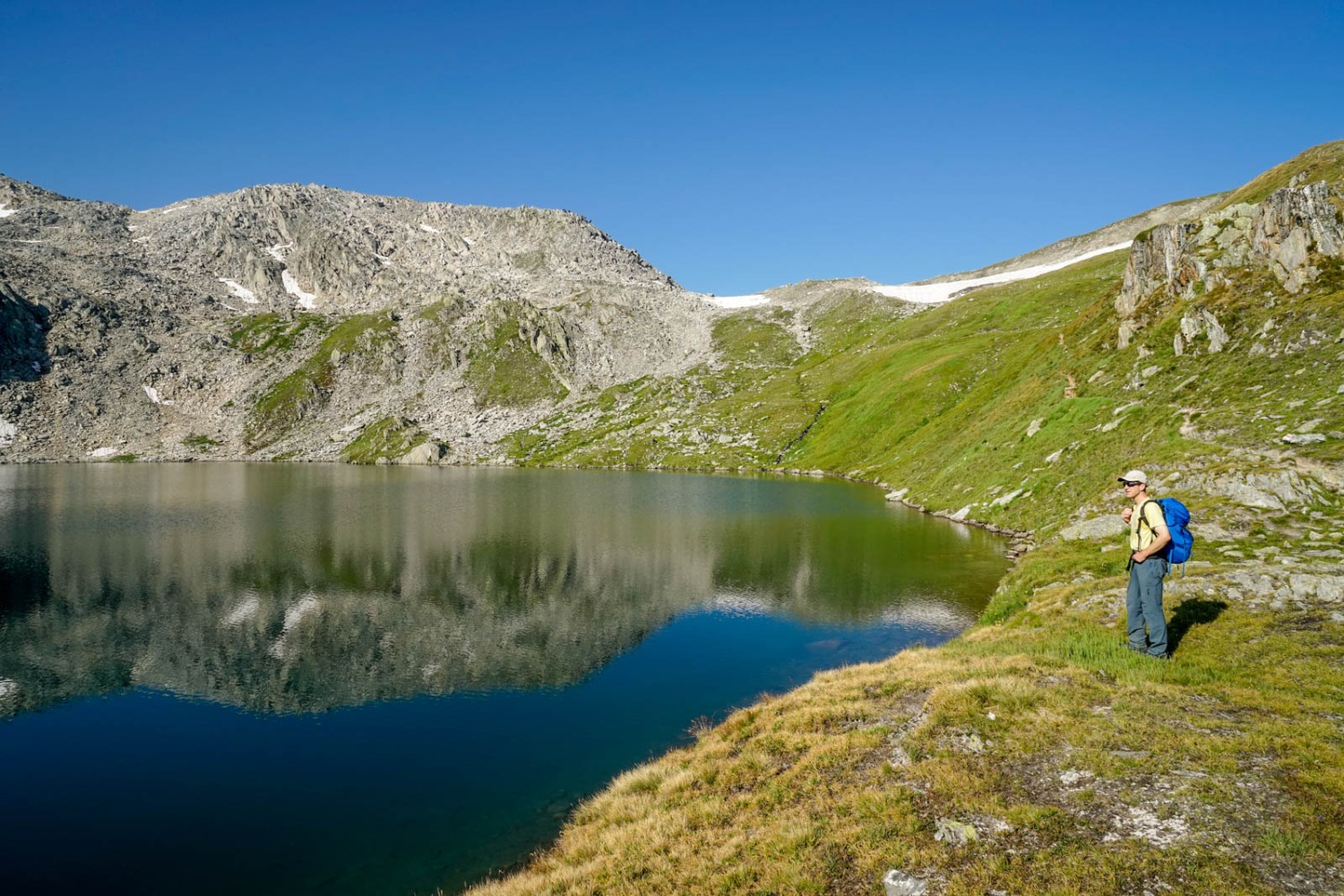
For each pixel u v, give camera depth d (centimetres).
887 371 15425
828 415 15388
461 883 1725
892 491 9181
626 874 1374
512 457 18050
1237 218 5494
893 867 1124
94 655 3678
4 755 2603
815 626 3753
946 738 1505
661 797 1777
